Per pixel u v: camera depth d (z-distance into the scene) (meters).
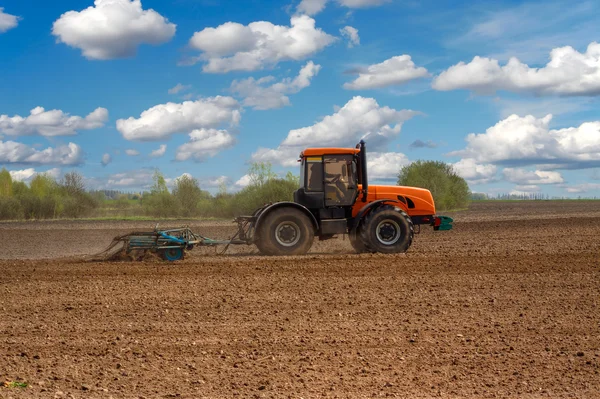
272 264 12.75
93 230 24.55
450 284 10.27
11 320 7.91
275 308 8.53
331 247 17.03
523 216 30.22
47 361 6.09
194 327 7.48
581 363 5.89
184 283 10.63
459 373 5.64
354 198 14.87
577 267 11.84
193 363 6.01
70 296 9.56
